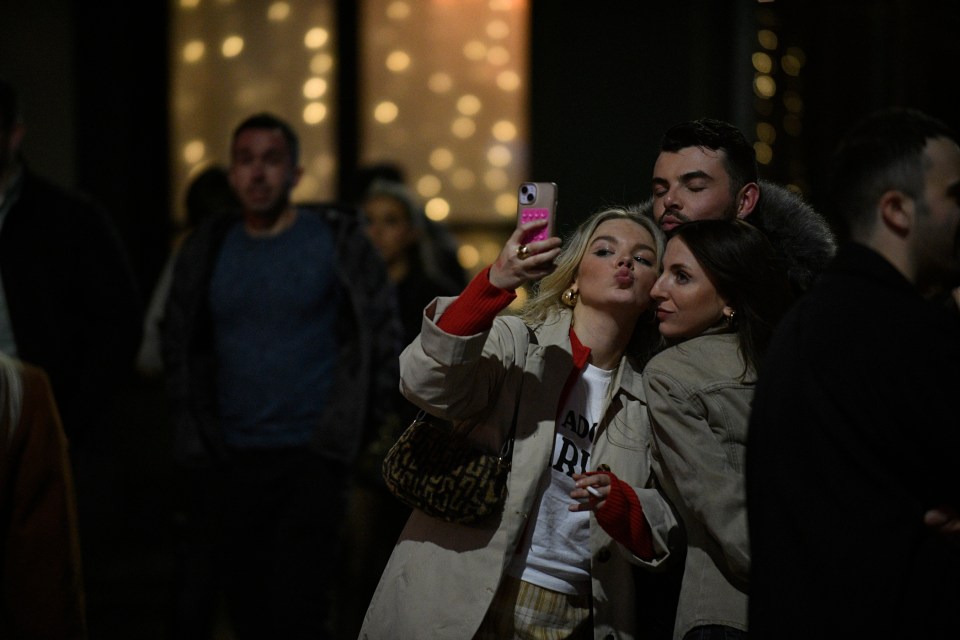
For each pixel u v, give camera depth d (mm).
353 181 13727
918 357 4680
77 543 6004
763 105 15562
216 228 10320
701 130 6887
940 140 4883
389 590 6344
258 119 10234
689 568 6121
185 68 16484
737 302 6180
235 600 10031
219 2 16562
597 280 6375
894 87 15742
